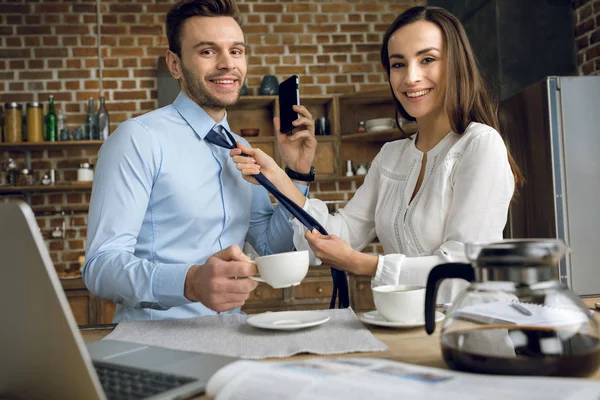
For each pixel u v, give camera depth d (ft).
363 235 5.93
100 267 4.07
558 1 11.27
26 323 1.89
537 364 1.96
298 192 5.55
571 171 9.12
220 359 2.51
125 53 13.25
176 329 3.33
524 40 11.16
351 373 1.87
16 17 13.02
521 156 9.97
